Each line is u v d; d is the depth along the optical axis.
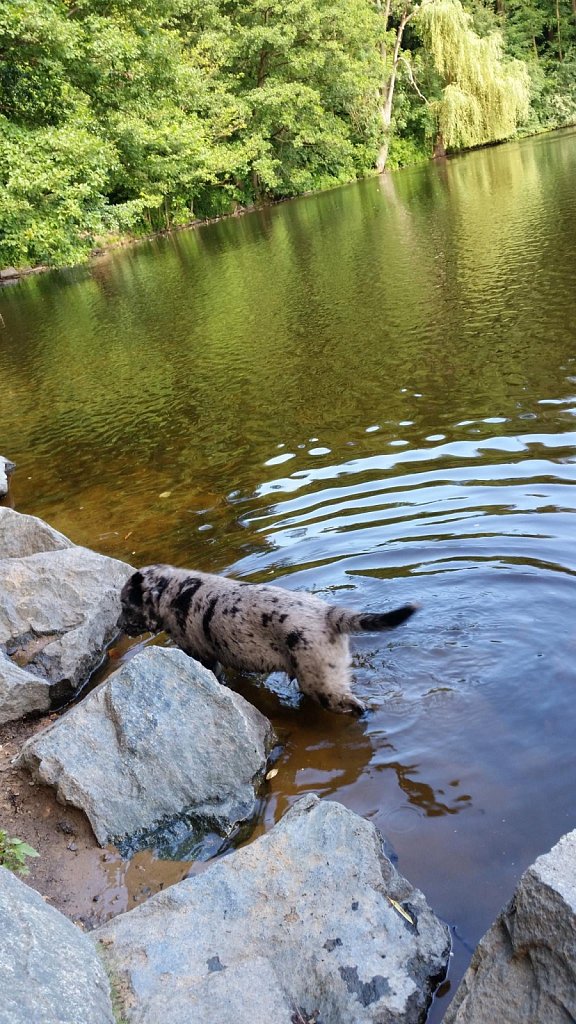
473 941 0.87
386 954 0.84
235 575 1.74
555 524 1.72
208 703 1.23
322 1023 0.79
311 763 1.20
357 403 2.87
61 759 1.18
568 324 3.24
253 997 0.79
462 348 3.24
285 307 4.75
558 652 1.32
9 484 2.77
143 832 1.12
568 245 4.76
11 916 0.81
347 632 1.28
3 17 5.69
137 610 1.59
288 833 0.98
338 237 7.08
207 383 3.56
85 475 2.73
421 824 1.03
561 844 0.77
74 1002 0.75
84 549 1.83
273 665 1.37
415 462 2.22
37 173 5.39
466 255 5.09
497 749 1.14
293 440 2.63
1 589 1.69
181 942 0.87
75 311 6.10
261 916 0.89
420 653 1.38
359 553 1.74
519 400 2.56
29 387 4.10
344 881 0.92
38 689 1.48
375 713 1.26
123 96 7.97
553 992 0.70
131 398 3.59
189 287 6.16
